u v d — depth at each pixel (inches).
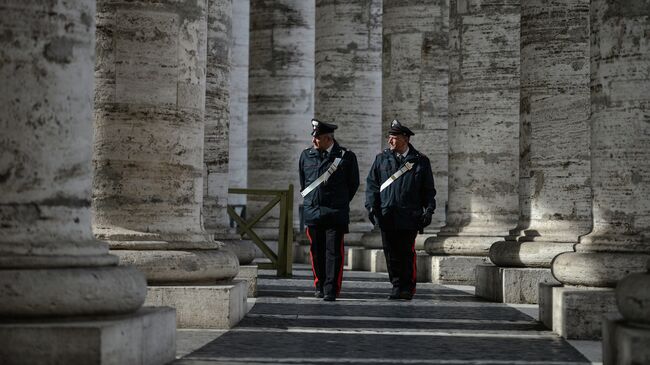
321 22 1433.3
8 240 423.5
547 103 798.5
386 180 828.0
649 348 436.1
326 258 813.2
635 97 587.8
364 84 1421.0
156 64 617.6
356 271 1267.2
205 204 929.5
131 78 614.5
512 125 1011.9
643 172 592.1
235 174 1958.7
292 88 1531.7
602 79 598.9
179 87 624.4
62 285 418.9
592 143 612.4
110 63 614.9
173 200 624.1
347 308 745.6
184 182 628.4
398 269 826.8
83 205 444.5
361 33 1422.2
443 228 1043.9
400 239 824.3
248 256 900.0
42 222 429.7
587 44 794.2
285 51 1534.2
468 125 1018.7
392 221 820.6
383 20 1320.1
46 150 430.9
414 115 1291.8
